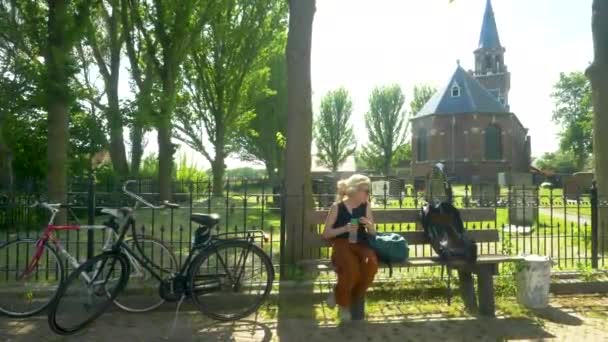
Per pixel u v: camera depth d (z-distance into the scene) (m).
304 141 7.34
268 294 5.47
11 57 11.76
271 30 26.05
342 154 66.94
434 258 5.61
